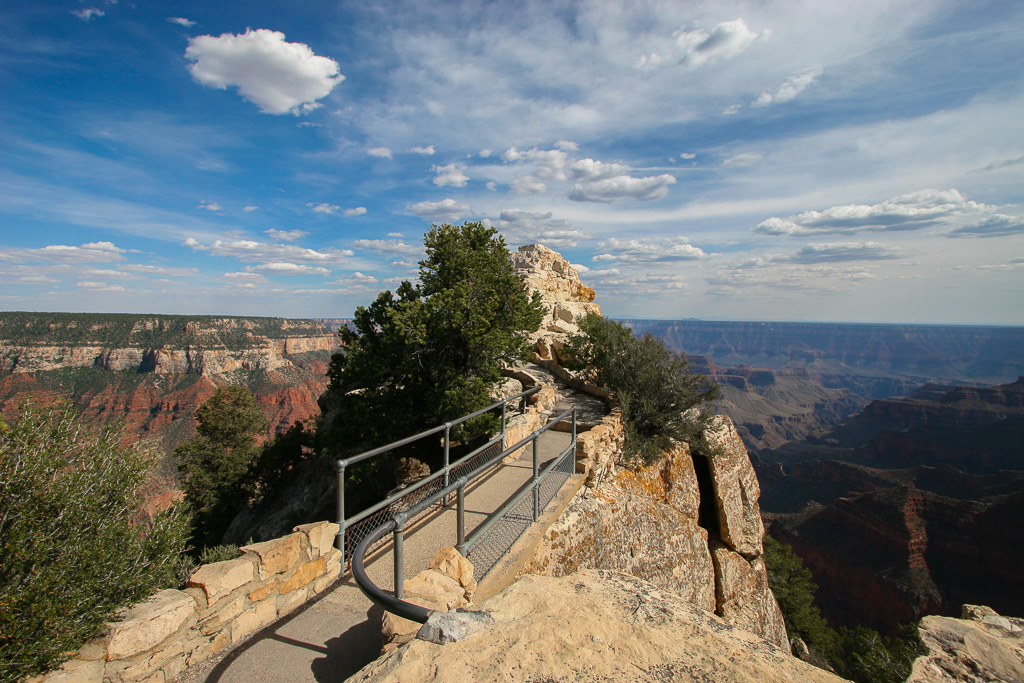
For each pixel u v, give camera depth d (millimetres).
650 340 14812
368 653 4469
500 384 14648
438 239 15820
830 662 20969
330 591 5426
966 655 5086
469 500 7191
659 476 12008
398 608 2707
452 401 12781
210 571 4664
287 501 22453
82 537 4648
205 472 25094
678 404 13258
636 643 2441
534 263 23891
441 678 2166
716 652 2373
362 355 14594
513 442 9938
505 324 15070
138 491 5473
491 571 5199
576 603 2906
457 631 2525
